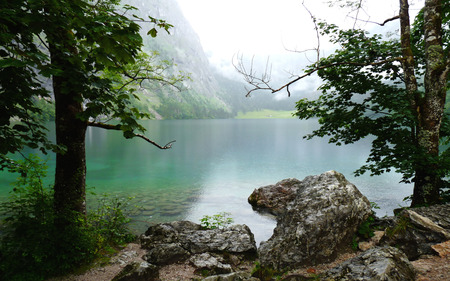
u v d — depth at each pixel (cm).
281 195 1589
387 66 895
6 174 2322
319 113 1024
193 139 6675
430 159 721
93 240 693
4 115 394
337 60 912
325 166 3050
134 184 2158
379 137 931
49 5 244
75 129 648
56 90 631
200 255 733
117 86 719
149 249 798
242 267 717
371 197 1745
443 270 345
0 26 246
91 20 245
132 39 243
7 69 360
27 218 601
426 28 793
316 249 548
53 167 2689
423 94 802
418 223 477
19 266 551
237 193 1888
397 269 321
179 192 1897
